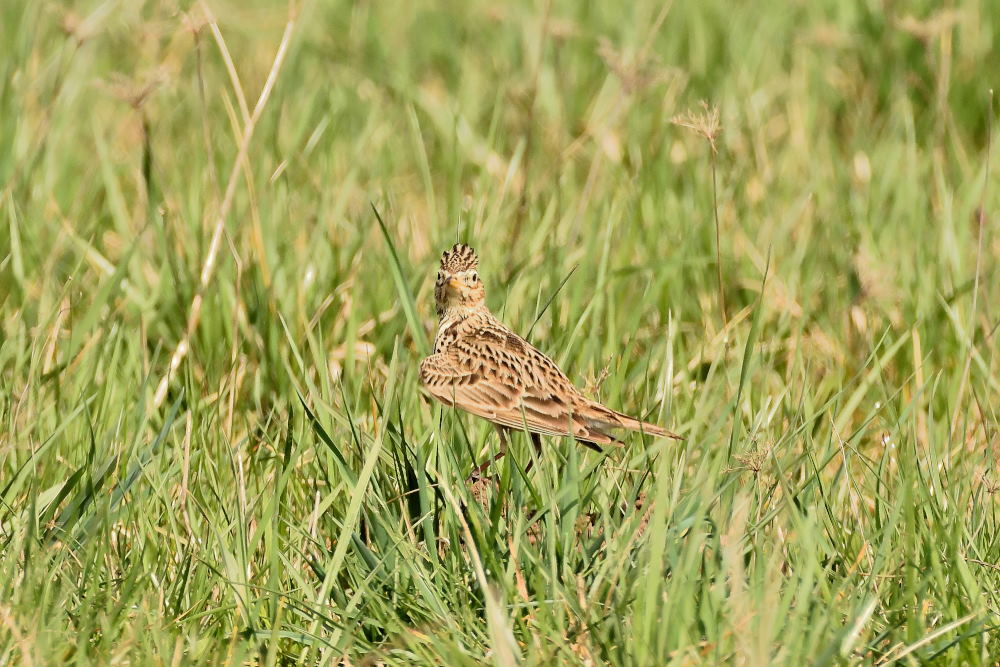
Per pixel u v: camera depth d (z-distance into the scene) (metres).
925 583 8.34
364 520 9.56
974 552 8.86
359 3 20.61
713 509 8.82
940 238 14.38
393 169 17.16
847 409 10.77
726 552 7.93
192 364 12.27
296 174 15.85
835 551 8.89
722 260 14.16
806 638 7.81
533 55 19.80
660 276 13.03
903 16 19.22
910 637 8.09
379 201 15.27
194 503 9.38
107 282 12.17
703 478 8.96
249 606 8.41
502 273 13.43
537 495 9.21
